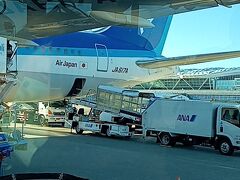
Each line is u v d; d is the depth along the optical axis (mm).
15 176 3385
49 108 24250
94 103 23359
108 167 11180
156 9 4996
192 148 18188
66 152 13352
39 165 10055
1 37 7625
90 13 5734
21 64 15883
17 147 9305
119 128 21578
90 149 15133
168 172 10961
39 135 17375
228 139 16375
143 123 20406
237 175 10977
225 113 16719
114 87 21812
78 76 20156
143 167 11555
